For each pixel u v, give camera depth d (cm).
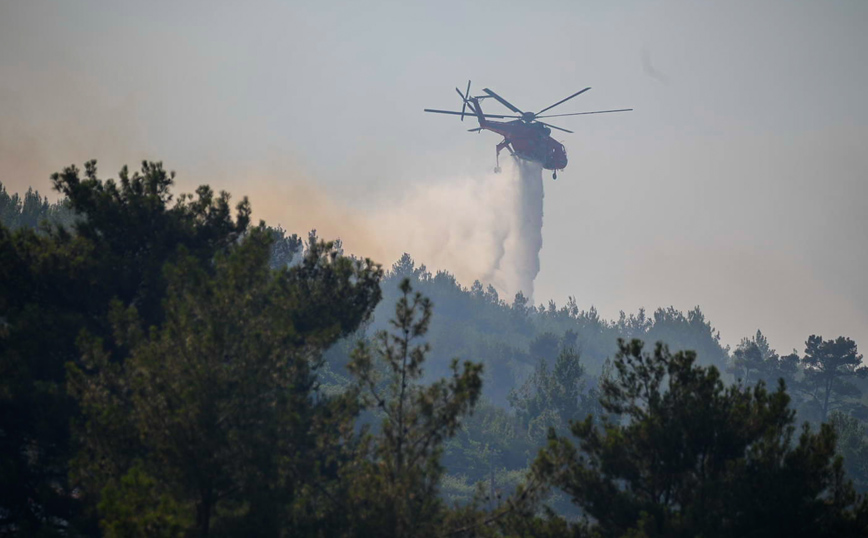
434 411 7712
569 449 8450
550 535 8219
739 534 7950
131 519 5969
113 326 8706
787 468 8212
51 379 9200
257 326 8119
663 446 8544
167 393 7188
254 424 7438
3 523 8506
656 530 7988
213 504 7294
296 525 7319
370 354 8150
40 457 8706
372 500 7300
